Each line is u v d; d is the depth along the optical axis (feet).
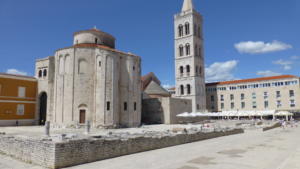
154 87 263.29
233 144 84.89
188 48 308.40
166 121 201.87
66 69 160.66
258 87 309.01
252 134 126.00
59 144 48.93
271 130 155.43
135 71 179.52
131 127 167.63
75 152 51.96
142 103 218.59
